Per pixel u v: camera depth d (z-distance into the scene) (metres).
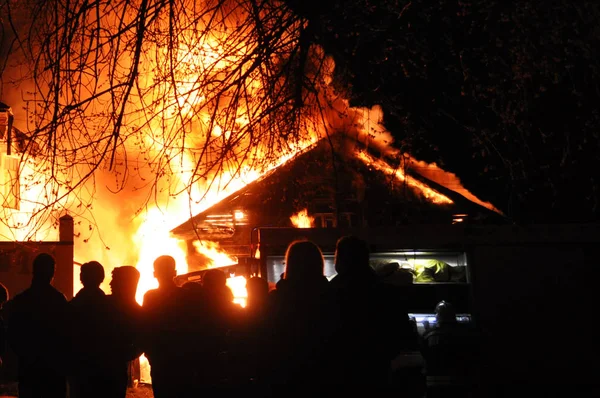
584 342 10.73
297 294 5.00
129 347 6.91
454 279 11.34
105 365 6.77
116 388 6.86
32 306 6.80
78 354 6.74
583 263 10.95
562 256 10.98
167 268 6.64
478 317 10.83
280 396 4.93
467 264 11.05
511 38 8.99
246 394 6.48
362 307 4.87
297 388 4.87
